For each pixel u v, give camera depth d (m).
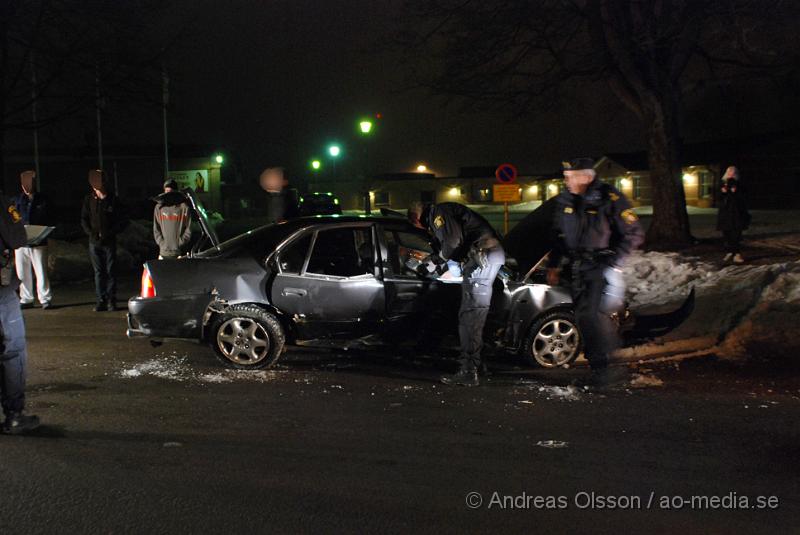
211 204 60.28
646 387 6.43
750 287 9.70
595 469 4.50
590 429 5.29
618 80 17.95
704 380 6.62
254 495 4.07
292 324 7.11
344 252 7.29
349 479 4.32
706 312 9.07
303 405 5.88
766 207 43.56
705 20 16.16
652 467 4.54
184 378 6.75
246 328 7.03
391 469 4.48
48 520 3.73
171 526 3.68
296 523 3.73
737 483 4.29
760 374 6.78
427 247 7.62
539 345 7.23
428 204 6.87
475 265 6.53
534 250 8.20
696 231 24.48
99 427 5.27
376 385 6.55
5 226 4.91
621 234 6.03
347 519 3.78
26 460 4.58
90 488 4.14
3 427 5.11
